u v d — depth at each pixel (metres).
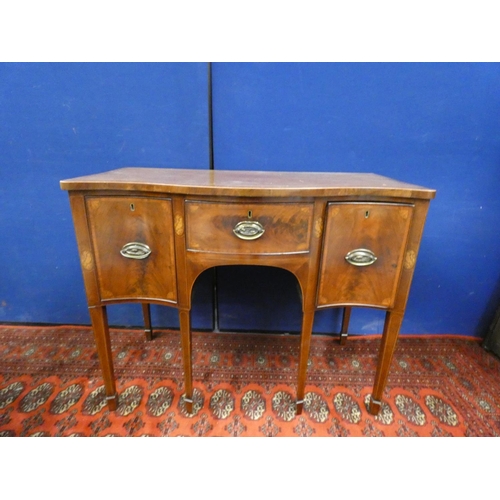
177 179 0.71
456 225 1.12
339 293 0.74
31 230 1.13
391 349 0.80
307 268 0.70
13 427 0.82
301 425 0.85
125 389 0.96
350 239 0.69
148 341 1.20
